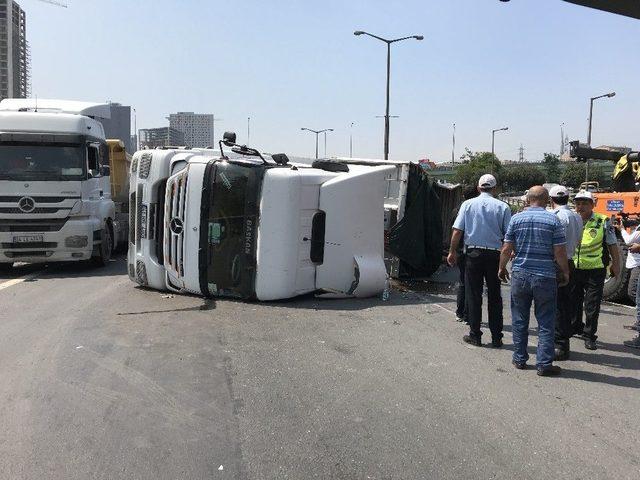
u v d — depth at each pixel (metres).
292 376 5.28
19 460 3.68
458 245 7.35
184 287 8.69
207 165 8.28
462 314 7.60
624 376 5.61
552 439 4.14
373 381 5.21
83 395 4.75
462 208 6.66
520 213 5.84
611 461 3.84
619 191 11.35
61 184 11.62
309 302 8.42
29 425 4.18
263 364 5.59
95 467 3.62
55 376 5.18
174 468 3.62
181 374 5.27
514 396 4.97
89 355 5.79
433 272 12.19
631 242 7.62
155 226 9.03
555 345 6.25
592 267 6.64
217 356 5.80
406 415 4.48
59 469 3.59
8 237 11.40
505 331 7.35
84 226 11.90
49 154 11.63
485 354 6.20
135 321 7.18
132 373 5.28
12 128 11.39
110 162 15.59
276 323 7.15
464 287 7.48
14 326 6.96
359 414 4.48
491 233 6.40
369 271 8.67
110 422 4.25
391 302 8.71
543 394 5.04
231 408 4.54
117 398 4.70
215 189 8.24
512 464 3.77
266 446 3.93
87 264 13.22
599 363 6.08
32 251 11.55
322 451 3.87
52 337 6.44
